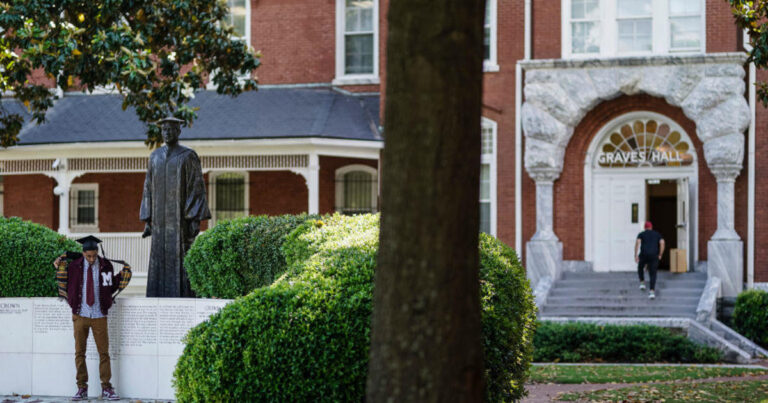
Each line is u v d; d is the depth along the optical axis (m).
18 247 15.37
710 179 22.97
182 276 14.09
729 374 16.36
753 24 16.30
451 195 6.02
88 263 12.18
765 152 22.41
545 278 23.30
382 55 25.39
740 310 21.05
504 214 24.39
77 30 18.12
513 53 24.44
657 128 23.61
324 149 24.03
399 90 6.09
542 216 23.75
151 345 12.28
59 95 26.98
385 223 6.13
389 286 6.06
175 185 14.07
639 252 22.42
